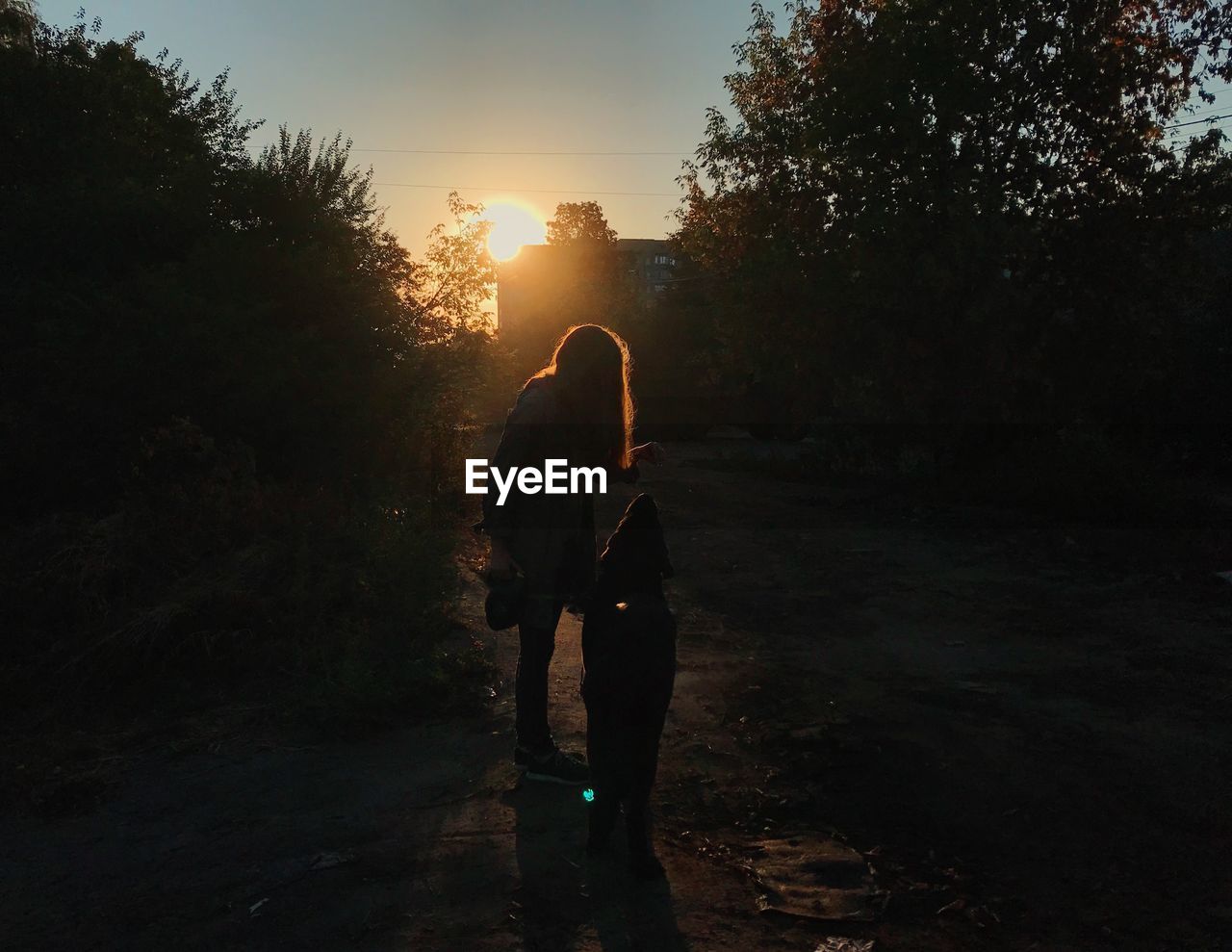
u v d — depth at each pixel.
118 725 5.07
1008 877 3.59
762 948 3.13
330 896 3.43
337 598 6.42
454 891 3.46
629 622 3.60
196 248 9.38
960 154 14.09
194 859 3.70
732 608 7.98
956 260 13.07
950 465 15.59
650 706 3.57
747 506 14.42
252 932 3.21
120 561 6.21
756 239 15.92
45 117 10.02
